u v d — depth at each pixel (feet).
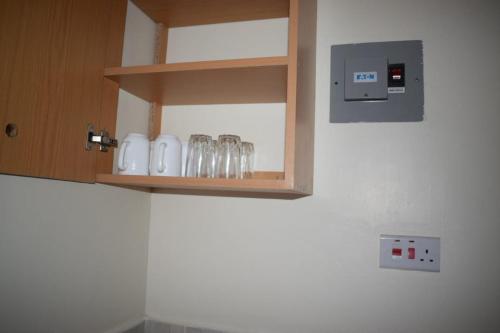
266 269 3.61
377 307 3.33
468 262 3.20
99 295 3.18
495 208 3.20
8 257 2.35
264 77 3.06
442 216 3.29
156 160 3.19
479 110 3.33
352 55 3.63
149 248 3.94
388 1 3.63
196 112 3.96
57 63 2.57
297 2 2.72
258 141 3.74
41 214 2.58
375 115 3.51
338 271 3.44
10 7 2.20
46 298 2.63
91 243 3.07
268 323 3.55
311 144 3.46
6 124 2.17
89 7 2.90
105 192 3.24
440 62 3.44
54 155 2.55
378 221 3.41
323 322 3.43
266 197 3.67
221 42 3.96
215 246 3.76
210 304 3.72
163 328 3.78
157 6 3.66
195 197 3.86
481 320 3.13
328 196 3.53
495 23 3.39
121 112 3.49
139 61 3.72
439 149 3.36
